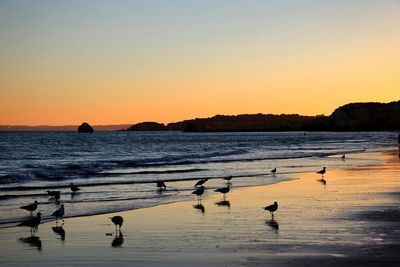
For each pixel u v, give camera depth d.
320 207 20.78
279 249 13.54
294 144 111.75
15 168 39.06
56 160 51.78
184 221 18.33
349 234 15.28
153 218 19.11
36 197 25.28
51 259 13.05
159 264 12.30
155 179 34.09
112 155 62.91
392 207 20.52
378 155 62.50
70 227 17.53
